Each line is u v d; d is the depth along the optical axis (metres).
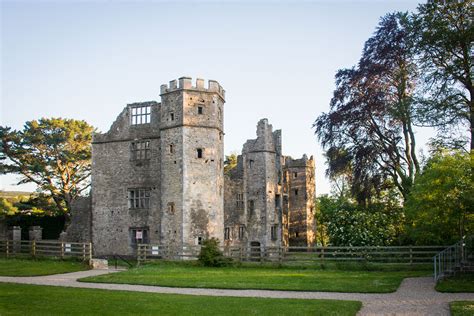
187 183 37.09
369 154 36.84
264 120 47.88
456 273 23.42
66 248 34.34
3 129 52.12
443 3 31.55
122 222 40.72
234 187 46.66
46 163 53.62
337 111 39.03
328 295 18.97
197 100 38.47
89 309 15.49
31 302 16.58
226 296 18.36
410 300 17.61
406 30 35.00
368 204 38.06
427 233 27.78
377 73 36.66
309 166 56.72
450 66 31.78
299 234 55.06
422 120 31.98
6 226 46.34
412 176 36.84
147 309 15.56
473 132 31.70
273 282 22.52
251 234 46.84
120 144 41.78
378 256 31.61
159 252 37.50
